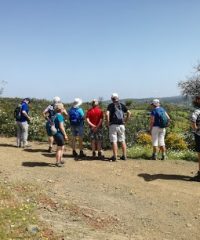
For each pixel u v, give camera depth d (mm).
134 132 18578
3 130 20031
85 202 9484
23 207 8508
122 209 9250
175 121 23219
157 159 14492
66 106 22156
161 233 8133
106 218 8625
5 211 8117
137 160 14203
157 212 9203
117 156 14859
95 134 14289
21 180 10773
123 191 10500
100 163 13453
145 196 10195
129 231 8086
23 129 16234
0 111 20984
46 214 8445
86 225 8141
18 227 7441
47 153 15008
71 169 12422
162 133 14328
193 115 11406
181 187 10992
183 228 8445
